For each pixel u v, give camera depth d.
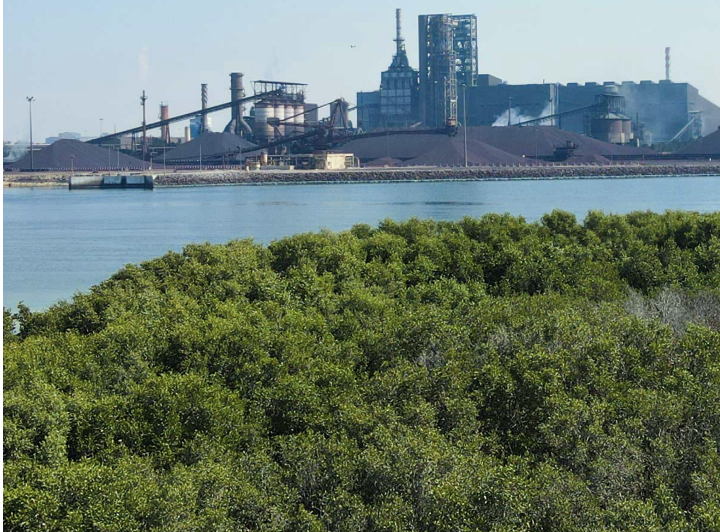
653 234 120.38
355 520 47.69
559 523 47.41
